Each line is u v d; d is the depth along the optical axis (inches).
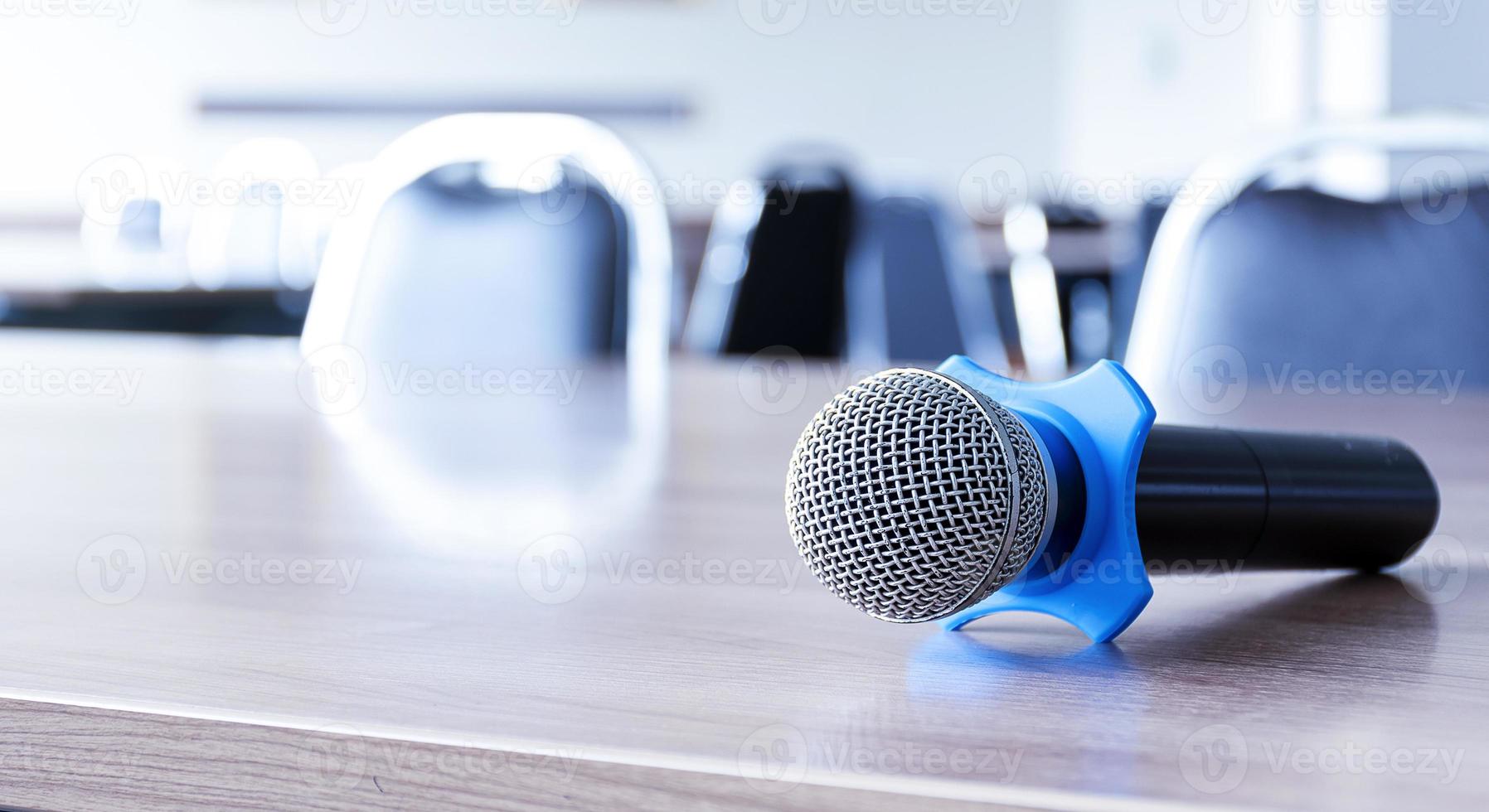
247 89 262.5
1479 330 64.8
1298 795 10.5
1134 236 130.0
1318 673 14.7
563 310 79.2
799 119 263.3
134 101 261.4
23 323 121.6
